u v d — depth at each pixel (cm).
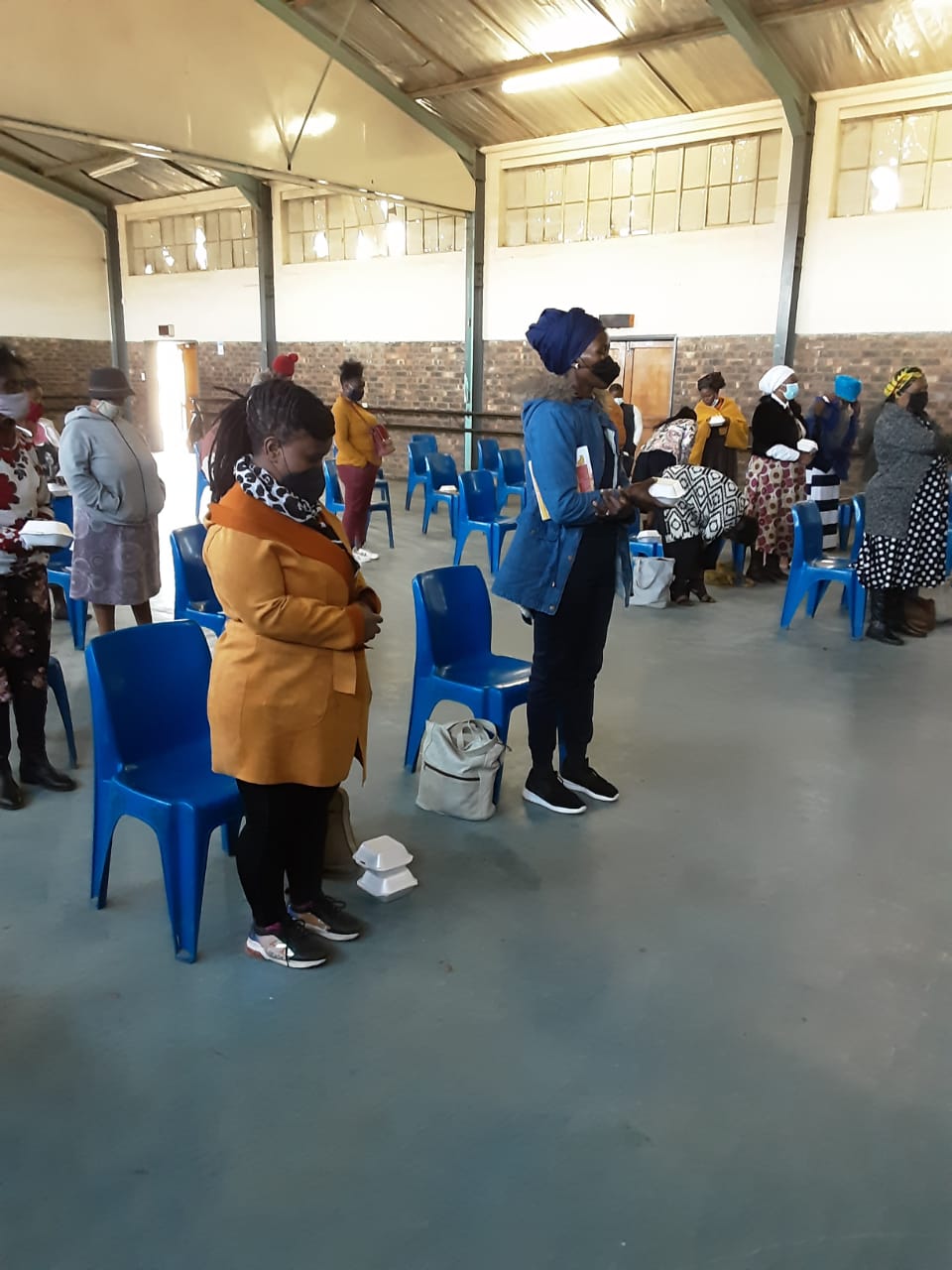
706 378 646
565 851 262
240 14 748
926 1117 168
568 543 258
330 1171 153
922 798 299
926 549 457
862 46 706
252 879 201
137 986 200
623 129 891
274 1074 175
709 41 731
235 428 184
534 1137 161
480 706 290
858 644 473
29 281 1318
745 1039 188
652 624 507
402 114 906
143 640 224
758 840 270
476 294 1033
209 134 746
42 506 279
